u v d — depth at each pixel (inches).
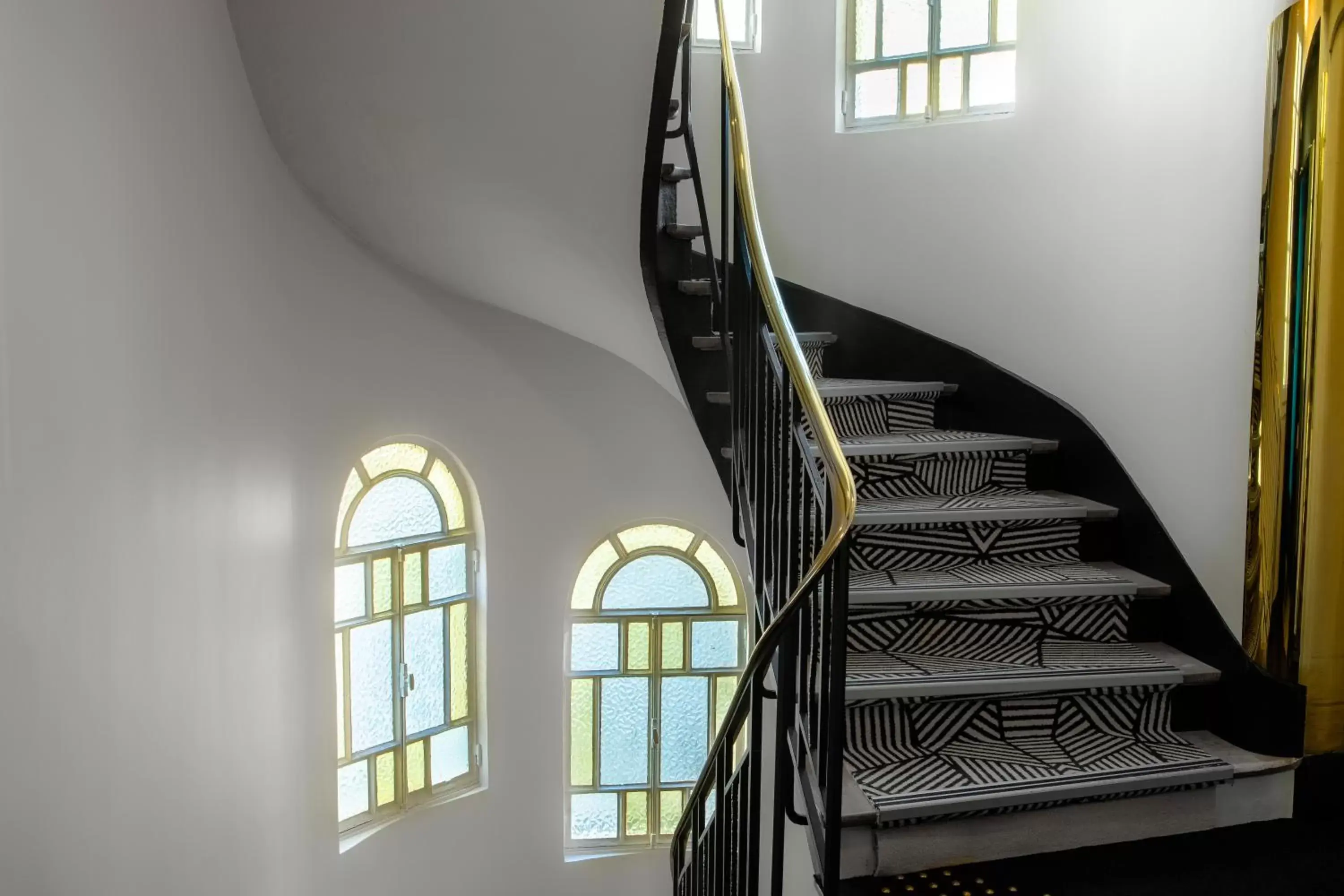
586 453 218.7
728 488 148.1
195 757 135.6
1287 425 104.1
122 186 114.0
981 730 107.5
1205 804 101.7
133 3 117.0
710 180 191.8
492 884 220.2
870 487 135.0
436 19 130.9
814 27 184.1
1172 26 134.0
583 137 132.7
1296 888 92.0
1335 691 102.7
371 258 186.1
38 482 96.5
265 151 158.2
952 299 169.3
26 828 94.5
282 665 166.9
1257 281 115.4
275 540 163.6
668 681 232.5
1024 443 139.8
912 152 172.9
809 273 186.1
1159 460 135.5
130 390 116.2
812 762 93.8
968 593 113.6
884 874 94.4
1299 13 101.8
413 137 145.8
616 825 233.3
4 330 90.7
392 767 207.3
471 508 214.5
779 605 102.0
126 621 115.5
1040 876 94.3
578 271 157.9
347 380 183.0
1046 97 153.9
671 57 118.1
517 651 218.1
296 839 174.6
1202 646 112.7
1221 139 126.3
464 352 203.6
